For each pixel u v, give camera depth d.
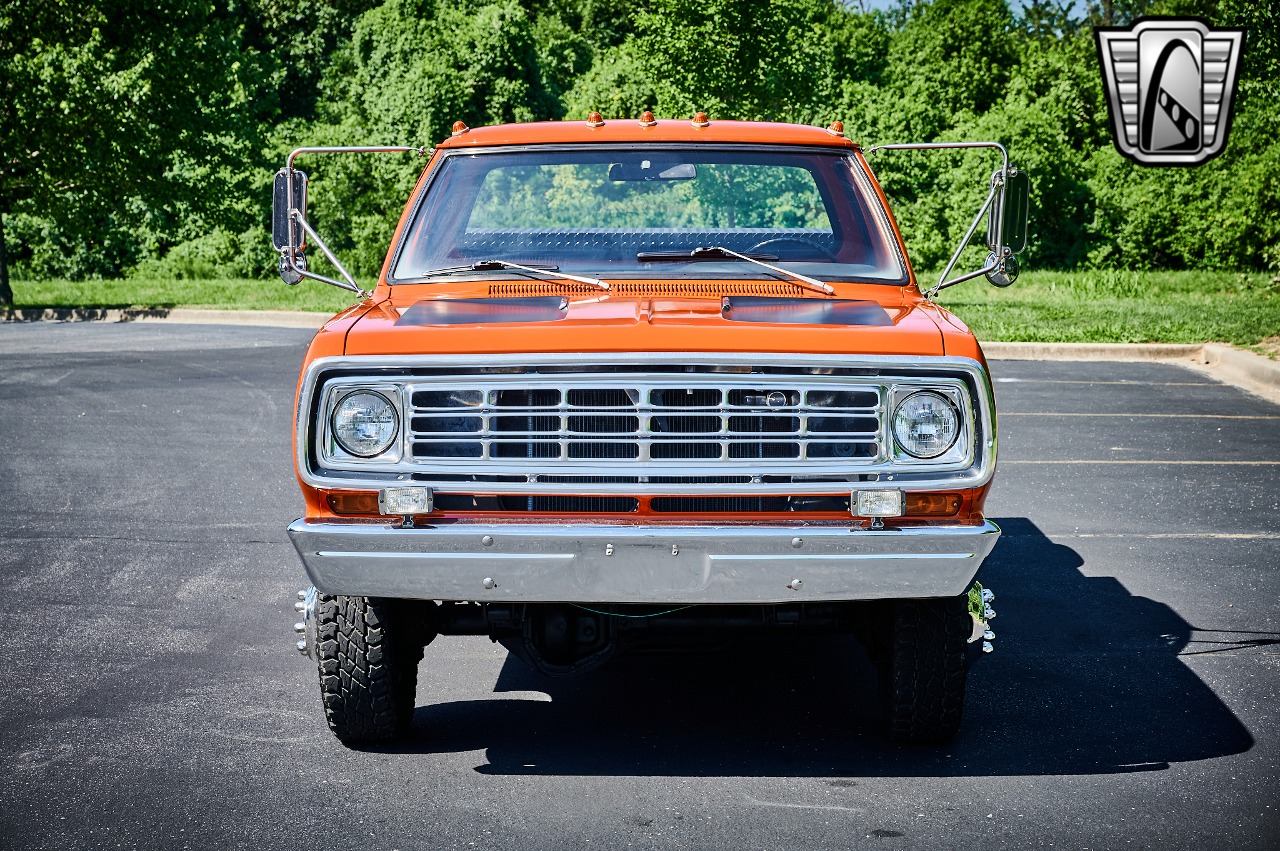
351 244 34.78
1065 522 8.12
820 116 31.98
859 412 3.98
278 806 4.11
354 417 3.99
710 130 5.32
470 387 3.97
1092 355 16.20
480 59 37.78
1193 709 4.97
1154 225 31.67
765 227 5.13
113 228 35.16
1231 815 4.00
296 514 8.33
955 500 4.00
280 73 50.59
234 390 13.64
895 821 3.98
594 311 4.32
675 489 3.95
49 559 7.23
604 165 5.22
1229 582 6.77
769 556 3.92
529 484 3.97
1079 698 5.11
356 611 4.39
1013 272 4.93
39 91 26.48
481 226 5.14
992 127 32.62
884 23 50.59
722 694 5.20
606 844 3.83
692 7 22.75
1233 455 10.16
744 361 3.91
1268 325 17.06
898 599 4.36
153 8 28.31
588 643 4.48
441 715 4.96
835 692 5.22
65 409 12.48
